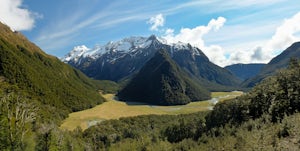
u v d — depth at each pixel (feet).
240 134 269.64
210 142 332.39
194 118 570.05
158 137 515.09
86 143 494.18
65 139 359.87
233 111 427.74
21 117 249.55
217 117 451.12
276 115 304.71
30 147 252.62
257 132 237.86
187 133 474.90
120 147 480.64
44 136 266.16
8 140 231.91
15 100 276.21
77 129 579.07
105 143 538.88
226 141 285.02
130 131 574.97
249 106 393.91
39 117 457.68
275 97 347.77
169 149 417.69
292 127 202.80
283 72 392.47
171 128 515.09
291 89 336.70
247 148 212.23
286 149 168.25
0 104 247.91
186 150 386.73
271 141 196.85
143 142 474.08
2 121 233.35
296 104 310.86
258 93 399.85
